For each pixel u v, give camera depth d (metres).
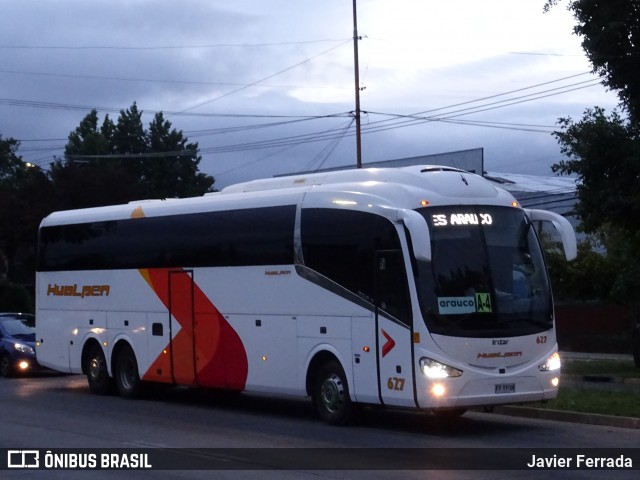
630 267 24.89
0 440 14.41
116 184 42.34
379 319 14.67
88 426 16.00
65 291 22.11
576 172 23.38
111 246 20.77
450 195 14.84
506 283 14.73
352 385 15.12
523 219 15.33
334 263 15.57
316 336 15.80
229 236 17.73
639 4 21.19
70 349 21.89
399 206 14.68
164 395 21.11
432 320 14.07
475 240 14.71
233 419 16.91
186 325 18.61
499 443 13.73
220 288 17.83
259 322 16.95
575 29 22.06
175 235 19.03
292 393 16.28
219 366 17.80
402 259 14.37
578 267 26.69
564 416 16.17
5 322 27.25
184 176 71.44
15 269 45.75
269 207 16.98
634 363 27.06
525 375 14.52
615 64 21.69
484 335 14.28
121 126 71.25
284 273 16.50
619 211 22.78
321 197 16.02
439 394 13.95
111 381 21.02
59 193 41.44
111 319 20.67
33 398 20.70
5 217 41.47
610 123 22.66
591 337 33.56
